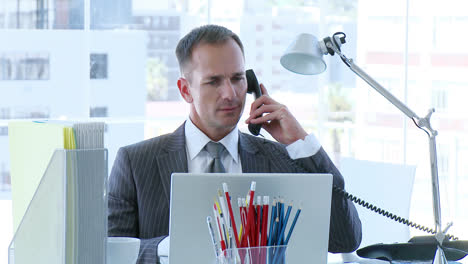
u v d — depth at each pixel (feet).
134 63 12.04
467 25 12.70
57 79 11.57
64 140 3.84
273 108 6.00
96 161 3.86
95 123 3.92
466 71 12.75
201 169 6.11
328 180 4.38
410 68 12.70
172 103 12.30
